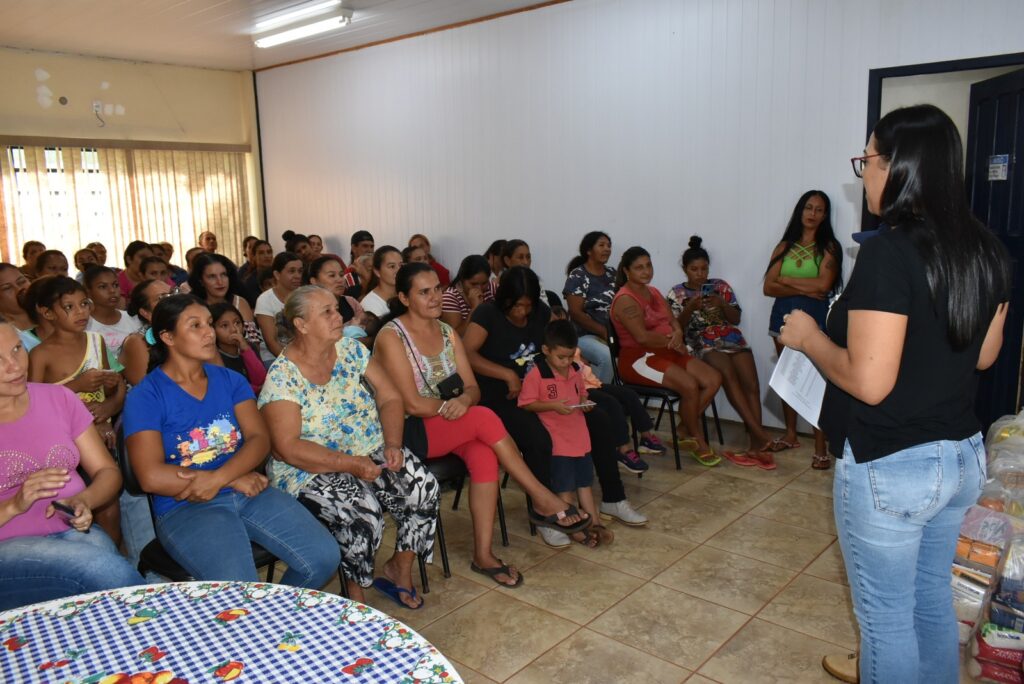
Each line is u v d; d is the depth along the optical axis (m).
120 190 7.12
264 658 1.21
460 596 2.74
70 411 2.12
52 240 6.73
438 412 2.78
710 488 3.75
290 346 2.49
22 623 1.33
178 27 5.83
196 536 2.09
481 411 2.87
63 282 2.80
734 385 4.18
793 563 2.94
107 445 2.81
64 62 6.71
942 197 1.43
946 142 1.43
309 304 2.39
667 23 4.79
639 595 2.72
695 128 4.78
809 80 4.32
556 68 5.39
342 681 1.14
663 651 2.38
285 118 7.65
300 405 2.43
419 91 6.34
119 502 2.71
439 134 6.27
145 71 7.23
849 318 1.47
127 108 7.14
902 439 1.49
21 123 6.50
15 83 6.45
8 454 1.98
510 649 2.40
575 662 2.32
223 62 7.34
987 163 3.90
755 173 4.58
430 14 5.63
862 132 4.19
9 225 6.48
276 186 7.91
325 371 2.50
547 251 5.70
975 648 2.22
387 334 2.84
